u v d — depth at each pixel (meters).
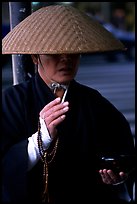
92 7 22.95
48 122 1.76
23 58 2.42
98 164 1.98
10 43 1.81
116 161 1.93
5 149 1.83
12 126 1.85
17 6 2.38
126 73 14.62
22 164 1.79
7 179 1.81
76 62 1.89
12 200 1.81
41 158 1.83
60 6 1.91
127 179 2.04
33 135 1.82
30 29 1.80
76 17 1.83
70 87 1.97
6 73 12.16
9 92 1.93
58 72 1.88
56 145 1.84
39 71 1.95
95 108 2.02
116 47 1.80
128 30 24.97
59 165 1.90
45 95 1.92
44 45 1.72
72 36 1.74
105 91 11.33
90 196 1.97
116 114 2.10
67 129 1.92
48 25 1.79
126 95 10.62
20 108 1.88
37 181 1.87
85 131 1.95
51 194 1.89
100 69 15.61
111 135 2.04
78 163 1.93
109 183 1.99
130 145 2.11
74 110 1.96
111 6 24.41
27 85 1.97
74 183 1.93
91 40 1.74
